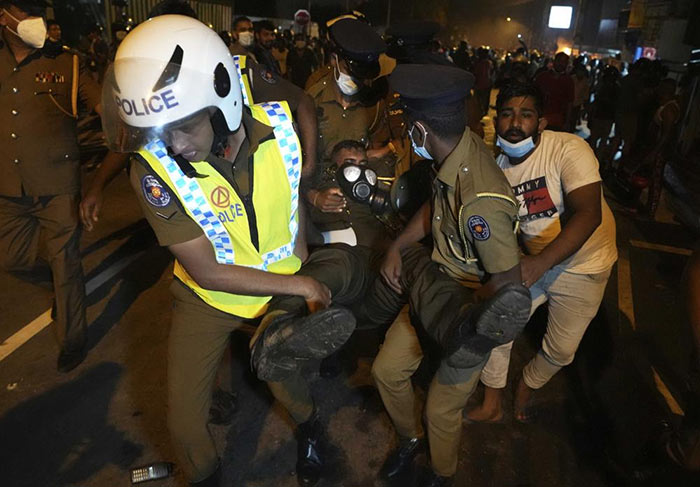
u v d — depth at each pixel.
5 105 2.72
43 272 3.27
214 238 1.78
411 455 2.51
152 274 4.35
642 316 4.20
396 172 3.25
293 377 2.23
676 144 6.75
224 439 2.71
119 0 13.30
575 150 2.30
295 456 2.63
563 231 2.22
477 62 14.15
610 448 2.78
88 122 9.27
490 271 1.86
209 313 1.99
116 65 1.51
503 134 2.32
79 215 3.00
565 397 3.17
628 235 6.07
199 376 2.03
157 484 2.43
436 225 2.06
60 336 3.07
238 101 1.65
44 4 2.65
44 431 2.69
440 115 1.81
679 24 12.55
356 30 2.97
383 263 2.30
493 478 2.58
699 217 5.47
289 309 1.89
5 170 2.79
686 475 2.58
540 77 8.96
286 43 14.67
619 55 25.77
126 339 3.45
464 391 2.04
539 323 3.92
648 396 3.22
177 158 1.62
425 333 2.14
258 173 1.81
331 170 2.83
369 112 3.22
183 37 1.51
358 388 3.11
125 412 2.83
